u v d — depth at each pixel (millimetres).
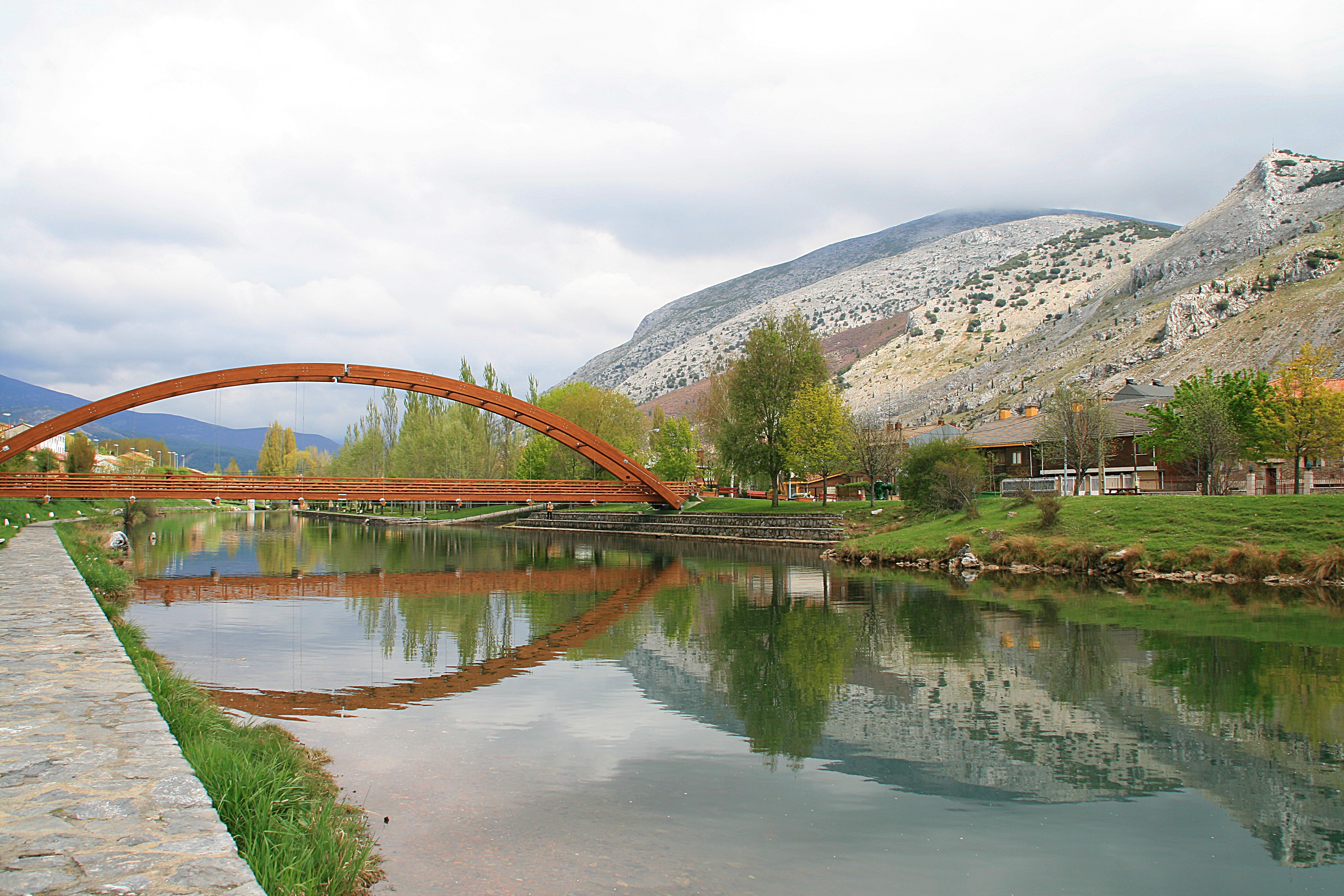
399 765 11570
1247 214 185375
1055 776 11602
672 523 74125
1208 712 14711
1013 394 162750
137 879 4543
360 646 21547
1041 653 19859
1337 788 11156
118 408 54938
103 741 7203
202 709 10930
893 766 11961
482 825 9414
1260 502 35031
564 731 13555
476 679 17672
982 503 48000
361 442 112125
